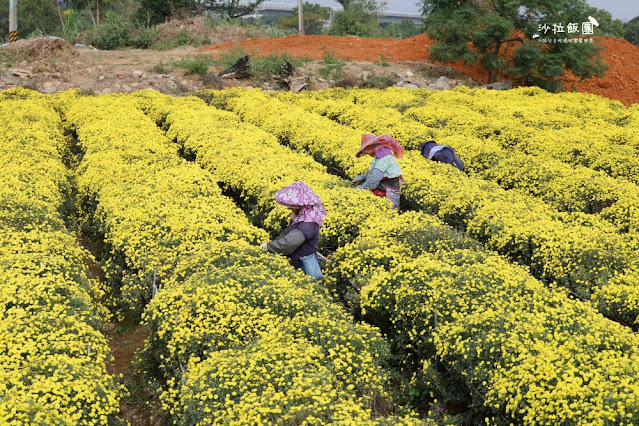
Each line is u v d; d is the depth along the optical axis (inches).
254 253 321.7
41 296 272.8
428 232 345.1
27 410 191.5
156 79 1007.0
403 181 447.2
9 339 235.1
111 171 476.4
